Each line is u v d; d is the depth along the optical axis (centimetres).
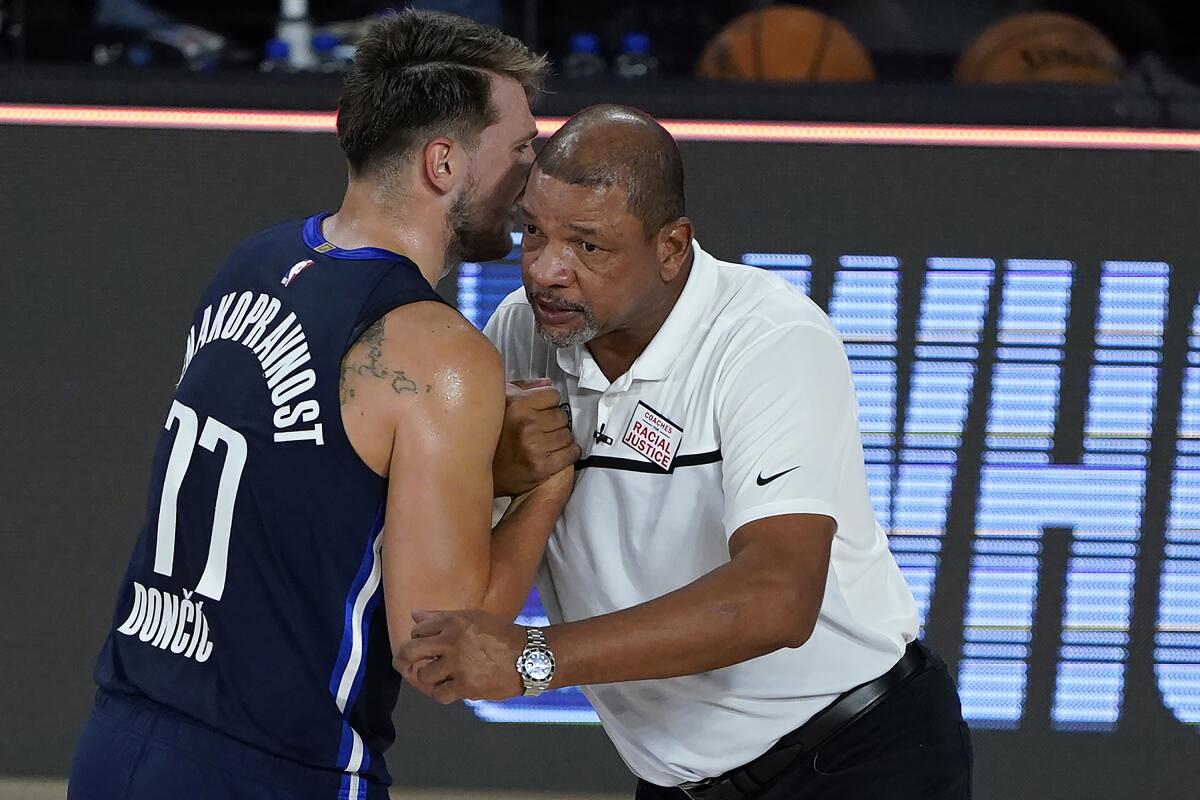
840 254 1032
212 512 593
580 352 666
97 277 1046
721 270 675
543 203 595
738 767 683
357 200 628
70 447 1058
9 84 1027
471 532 574
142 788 587
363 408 572
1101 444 1037
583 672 546
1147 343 1029
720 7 1464
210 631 591
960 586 1048
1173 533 1038
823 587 588
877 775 672
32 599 1066
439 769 1067
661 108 1027
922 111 1019
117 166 1037
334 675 587
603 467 661
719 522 644
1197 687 1047
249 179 1039
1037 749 1053
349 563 582
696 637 552
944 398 1039
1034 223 1023
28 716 1072
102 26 1381
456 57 621
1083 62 1246
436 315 586
